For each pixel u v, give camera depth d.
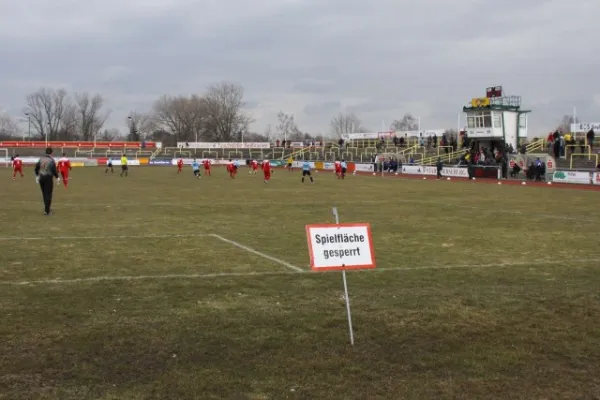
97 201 23.62
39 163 17.95
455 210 21.22
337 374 5.32
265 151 92.94
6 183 35.84
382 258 11.27
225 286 8.62
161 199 25.03
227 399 4.78
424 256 11.55
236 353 5.78
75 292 8.06
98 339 6.09
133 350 5.80
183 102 132.88
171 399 4.75
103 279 8.94
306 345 6.04
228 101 132.25
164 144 129.25
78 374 5.21
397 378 5.25
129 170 63.66
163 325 6.59
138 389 4.93
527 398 4.88
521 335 6.44
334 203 23.86
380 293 8.26
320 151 82.56
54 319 6.75
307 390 4.97
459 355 5.83
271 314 7.10
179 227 15.71
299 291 8.37
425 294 8.21
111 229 15.09
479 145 61.47
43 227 15.24
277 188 33.75
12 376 5.14
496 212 20.56
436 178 49.12
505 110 59.25
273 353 5.80
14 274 9.25
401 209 21.52
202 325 6.62
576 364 5.63
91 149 96.00
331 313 7.17
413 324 6.77
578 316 7.14
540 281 9.31
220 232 14.80
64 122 125.31
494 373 5.40
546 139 63.75
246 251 11.90
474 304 7.66
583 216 19.33
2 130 133.62
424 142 72.69
